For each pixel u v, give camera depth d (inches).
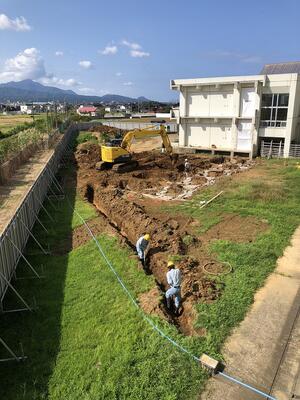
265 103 1533.0
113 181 1115.3
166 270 553.3
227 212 814.5
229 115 1603.1
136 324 423.8
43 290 521.0
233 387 335.9
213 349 379.2
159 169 1314.0
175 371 352.5
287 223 730.8
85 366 372.2
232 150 1603.1
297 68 1744.6
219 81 1569.9
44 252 634.2
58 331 430.9
